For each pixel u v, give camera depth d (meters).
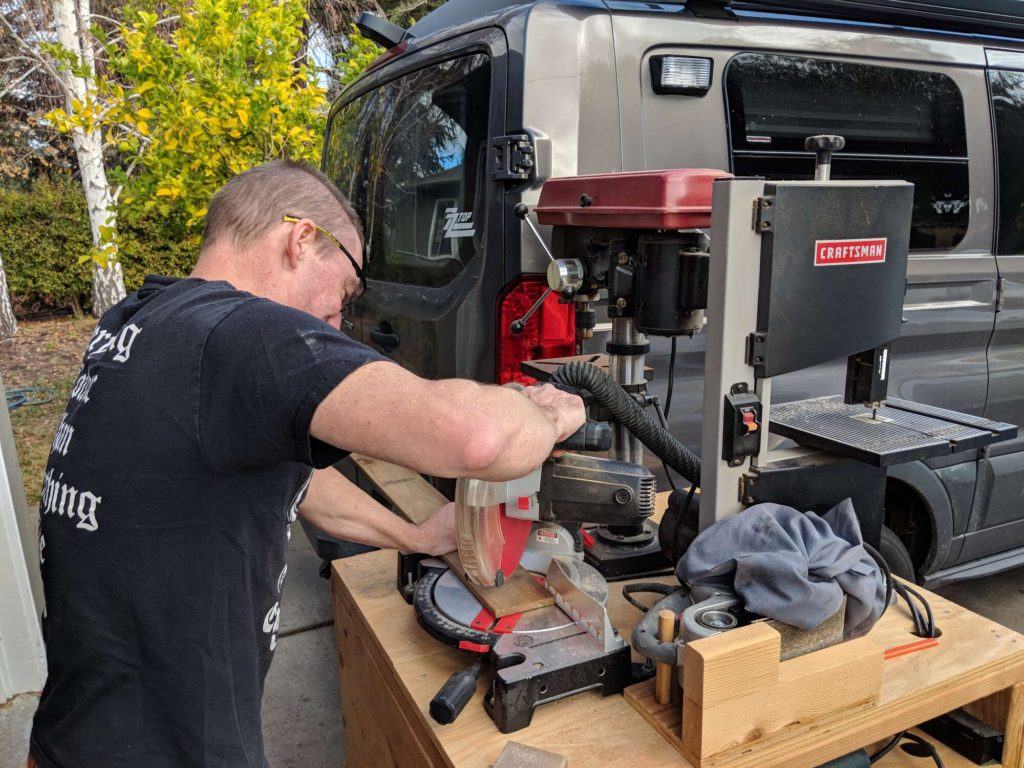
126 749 1.05
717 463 1.30
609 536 1.64
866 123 2.39
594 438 1.23
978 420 1.46
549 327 1.97
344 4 9.77
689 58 2.04
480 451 0.94
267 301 1.01
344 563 1.68
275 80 4.11
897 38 2.44
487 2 2.19
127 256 9.80
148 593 1.01
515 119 1.90
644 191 1.38
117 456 0.99
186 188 4.15
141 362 0.99
